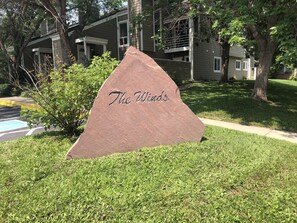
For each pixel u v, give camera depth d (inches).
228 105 380.2
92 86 203.3
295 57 231.8
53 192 123.7
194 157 165.8
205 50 838.5
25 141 201.9
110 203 116.1
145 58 182.1
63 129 223.0
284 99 442.0
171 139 191.3
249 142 208.8
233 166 155.5
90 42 720.3
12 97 658.2
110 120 171.6
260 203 119.7
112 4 661.3
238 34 283.9
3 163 156.8
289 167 159.5
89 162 157.4
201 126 199.9
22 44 791.7
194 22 713.0
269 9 266.5
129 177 138.4
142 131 181.8
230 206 116.6
